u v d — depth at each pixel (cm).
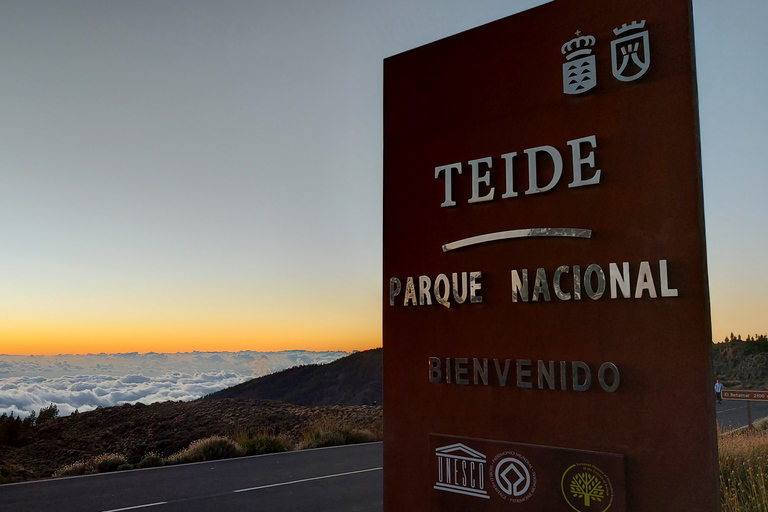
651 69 411
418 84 548
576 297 424
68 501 1077
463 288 488
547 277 443
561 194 443
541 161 459
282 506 1038
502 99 489
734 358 6656
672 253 389
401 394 521
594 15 443
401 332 528
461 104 515
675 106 400
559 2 464
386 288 543
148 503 1060
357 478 1320
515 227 466
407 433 512
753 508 803
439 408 494
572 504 410
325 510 1010
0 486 1235
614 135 423
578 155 436
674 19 406
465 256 493
